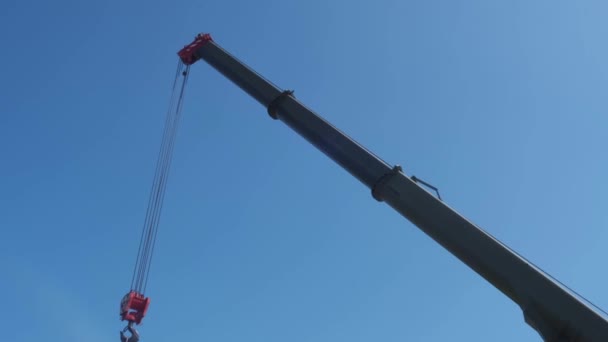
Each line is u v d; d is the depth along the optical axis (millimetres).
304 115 15648
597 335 9836
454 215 12148
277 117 16469
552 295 10469
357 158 14141
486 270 11336
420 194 12750
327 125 15148
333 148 14648
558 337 10195
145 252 17688
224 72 18719
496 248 11391
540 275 10797
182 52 20594
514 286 10875
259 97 17000
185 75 20891
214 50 19734
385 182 13320
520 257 11219
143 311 16469
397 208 13000
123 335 15984
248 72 17969
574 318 10109
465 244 11656
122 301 16719
